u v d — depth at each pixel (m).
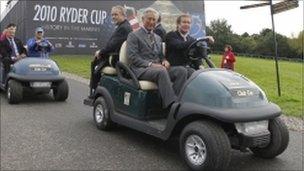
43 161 4.91
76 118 7.16
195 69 5.54
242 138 4.45
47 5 23.84
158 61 5.82
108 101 6.11
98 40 25.23
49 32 23.95
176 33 5.67
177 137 5.62
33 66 8.44
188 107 4.60
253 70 20.11
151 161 4.96
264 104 4.70
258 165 4.88
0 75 9.12
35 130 6.30
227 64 14.79
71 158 5.03
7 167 4.69
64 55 24.23
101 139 5.86
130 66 5.75
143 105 5.39
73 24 24.55
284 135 4.88
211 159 4.29
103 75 6.36
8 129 6.34
